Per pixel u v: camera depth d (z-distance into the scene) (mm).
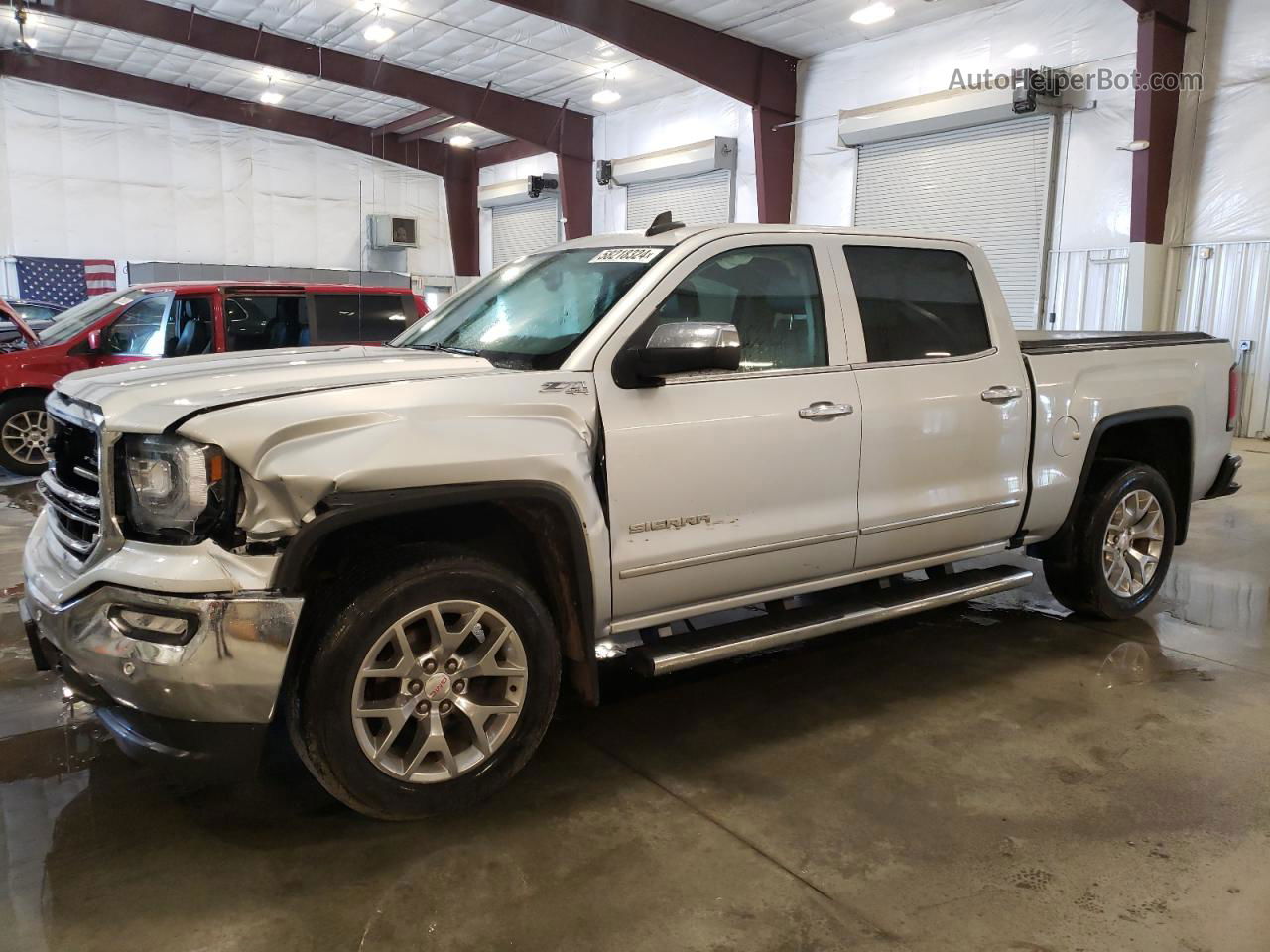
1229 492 4934
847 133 14516
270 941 2178
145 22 15195
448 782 2631
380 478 2402
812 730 3346
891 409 3459
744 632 3234
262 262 21531
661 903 2332
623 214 19328
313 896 2350
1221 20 10656
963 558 3889
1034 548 4371
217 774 2424
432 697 2592
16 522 6711
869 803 2820
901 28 13766
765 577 3271
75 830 2650
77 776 2969
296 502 2350
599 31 13398
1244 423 10883
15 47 17203
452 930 2223
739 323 3211
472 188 24125
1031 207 12469
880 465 3461
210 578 2311
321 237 22297
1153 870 2475
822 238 3459
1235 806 2803
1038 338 4645
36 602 2604
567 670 3770
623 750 3191
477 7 14180
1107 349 4219
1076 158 11930
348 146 22281
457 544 2730
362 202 22750
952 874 2457
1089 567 4246
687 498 3018
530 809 2787
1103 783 2941
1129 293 11289
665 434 2951
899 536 3557
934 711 3504
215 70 18484
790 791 2895
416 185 23594
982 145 12953
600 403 2854
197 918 2260
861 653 4152
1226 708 3521
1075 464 4070
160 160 20016
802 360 3332
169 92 19641
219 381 2639
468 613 2625
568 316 3111
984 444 3760
